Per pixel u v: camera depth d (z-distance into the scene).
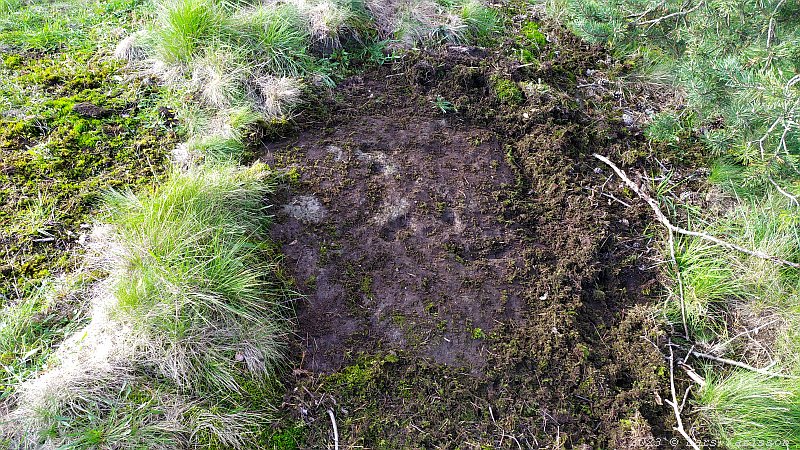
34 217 1.48
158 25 1.96
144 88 1.86
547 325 1.43
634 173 1.88
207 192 1.48
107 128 1.73
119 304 1.26
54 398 1.15
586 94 2.13
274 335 1.34
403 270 1.49
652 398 1.36
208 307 1.31
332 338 1.37
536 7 2.51
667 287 1.59
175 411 1.20
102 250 1.42
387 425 1.26
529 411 1.31
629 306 1.55
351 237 1.54
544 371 1.36
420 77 1.99
